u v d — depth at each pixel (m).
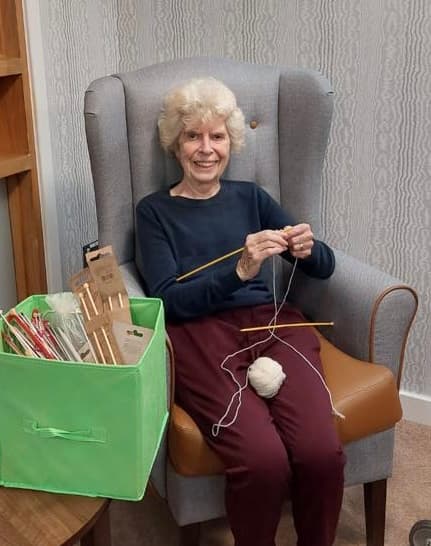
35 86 1.92
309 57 1.99
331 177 2.07
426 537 1.58
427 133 1.90
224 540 1.71
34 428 1.04
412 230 2.01
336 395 1.49
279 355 1.56
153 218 1.69
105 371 1.00
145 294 1.68
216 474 1.45
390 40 1.87
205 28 2.09
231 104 1.67
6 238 2.02
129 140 1.79
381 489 1.62
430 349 2.10
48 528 1.01
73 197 2.17
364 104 1.96
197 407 1.44
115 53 2.25
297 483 1.42
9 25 1.82
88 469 1.06
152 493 1.86
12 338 1.12
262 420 1.41
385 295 1.56
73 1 2.03
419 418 2.17
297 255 1.59
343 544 1.71
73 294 1.23
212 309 1.59
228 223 1.72
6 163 1.84
